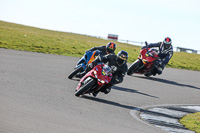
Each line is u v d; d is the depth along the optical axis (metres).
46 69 48.81
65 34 181.50
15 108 23.66
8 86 32.09
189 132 26.00
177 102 39.78
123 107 32.00
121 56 34.53
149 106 34.84
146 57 51.94
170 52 54.03
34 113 23.09
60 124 21.12
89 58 40.81
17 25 196.75
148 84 49.75
